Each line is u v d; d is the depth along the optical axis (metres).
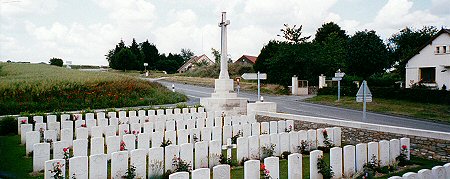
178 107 20.94
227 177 8.22
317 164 9.28
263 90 42.38
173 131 12.98
